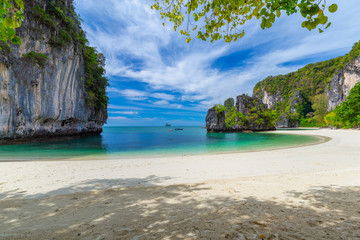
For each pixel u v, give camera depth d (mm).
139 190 5176
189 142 28703
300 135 39562
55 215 3375
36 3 23234
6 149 18734
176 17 3555
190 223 2834
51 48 25375
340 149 14391
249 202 3840
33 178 6891
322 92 129000
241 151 15945
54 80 26344
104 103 48031
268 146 20031
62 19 26906
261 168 8281
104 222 2975
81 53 33312
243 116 74938
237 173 7391
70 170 8367
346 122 51500
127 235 2471
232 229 2578
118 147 21516
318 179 5891
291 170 7715
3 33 2178
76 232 2605
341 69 98250
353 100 47562
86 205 3953
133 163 10133
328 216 2990
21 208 3812
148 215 3258
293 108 135000
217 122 72562
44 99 24859
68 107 29938
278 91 169875
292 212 3209
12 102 21141
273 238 2287
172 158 11875
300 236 2330
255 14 2549
